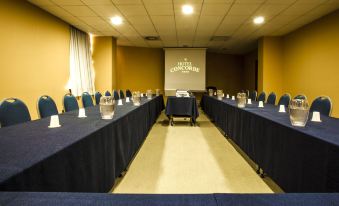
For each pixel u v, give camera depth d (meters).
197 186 2.52
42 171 1.13
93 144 1.75
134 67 9.61
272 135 2.32
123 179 2.69
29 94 4.50
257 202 0.70
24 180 1.00
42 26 4.85
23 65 4.32
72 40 6.07
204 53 9.53
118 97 6.31
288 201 0.70
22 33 4.29
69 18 5.42
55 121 1.99
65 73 5.80
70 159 1.40
